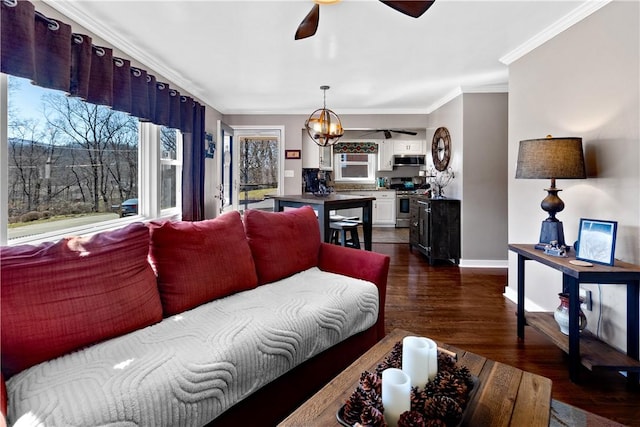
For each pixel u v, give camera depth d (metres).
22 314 1.16
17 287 1.18
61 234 2.43
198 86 4.27
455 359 1.22
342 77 3.88
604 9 2.15
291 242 2.32
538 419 0.96
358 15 2.40
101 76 2.43
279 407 1.53
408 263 4.75
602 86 2.17
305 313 1.68
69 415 0.95
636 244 1.94
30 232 2.24
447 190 4.93
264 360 1.42
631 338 1.88
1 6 1.69
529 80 2.94
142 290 1.49
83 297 1.30
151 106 3.15
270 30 2.66
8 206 2.07
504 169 4.40
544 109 2.74
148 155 3.52
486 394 1.07
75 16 2.34
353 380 1.15
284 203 3.46
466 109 4.36
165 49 3.04
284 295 1.89
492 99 4.33
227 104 5.32
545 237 2.34
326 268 2.49
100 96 2.43
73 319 1.26
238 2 2.24
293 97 4.86
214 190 5.35
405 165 8.58
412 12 1.80
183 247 1.72
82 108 2.68
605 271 1.79
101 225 2.85
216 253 1.84
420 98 4.93
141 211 3.49
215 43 2.91
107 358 1.21
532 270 2.96
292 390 1.59
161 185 3.82
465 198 4.46
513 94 3.19
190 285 1.69
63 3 2.22
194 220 4.26
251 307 1.70
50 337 1.20
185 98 3.95
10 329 1.13
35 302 1.20
